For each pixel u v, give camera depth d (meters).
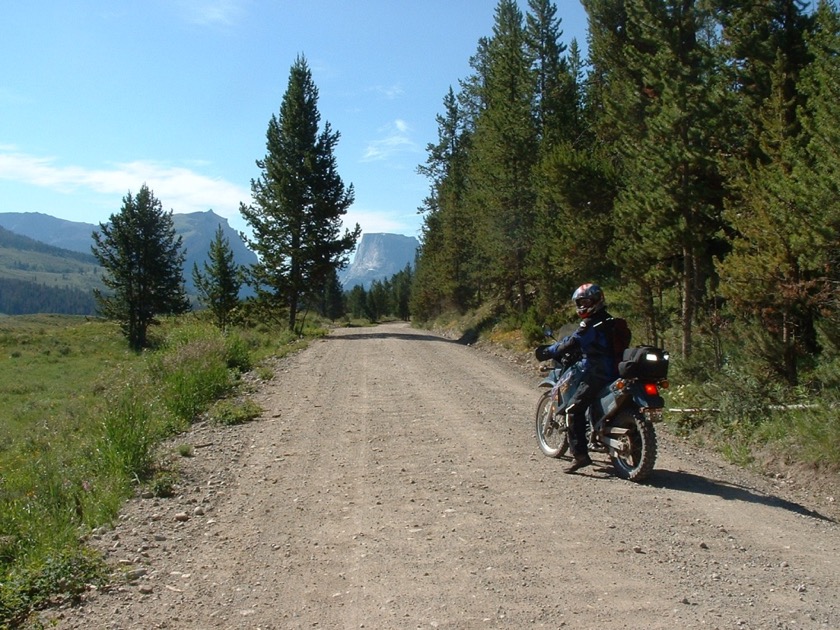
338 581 4.54
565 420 7.43
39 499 6.61
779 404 9.10
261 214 37.09
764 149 11.12
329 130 37.78
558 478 6.97
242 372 16.36
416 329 49.25
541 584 4.38
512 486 6.68
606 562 4.74
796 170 8.95
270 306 37.47
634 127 16.69
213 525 5.76
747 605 4.05
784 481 7.27
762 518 5.71
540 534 5.32
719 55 14.75
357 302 119.56
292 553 5.07
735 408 9.25
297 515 5.96
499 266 28.14
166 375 14.04
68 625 3.98
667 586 4.33
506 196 26.39
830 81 8.42
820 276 9.91
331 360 19.23
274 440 9.01
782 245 9.66
